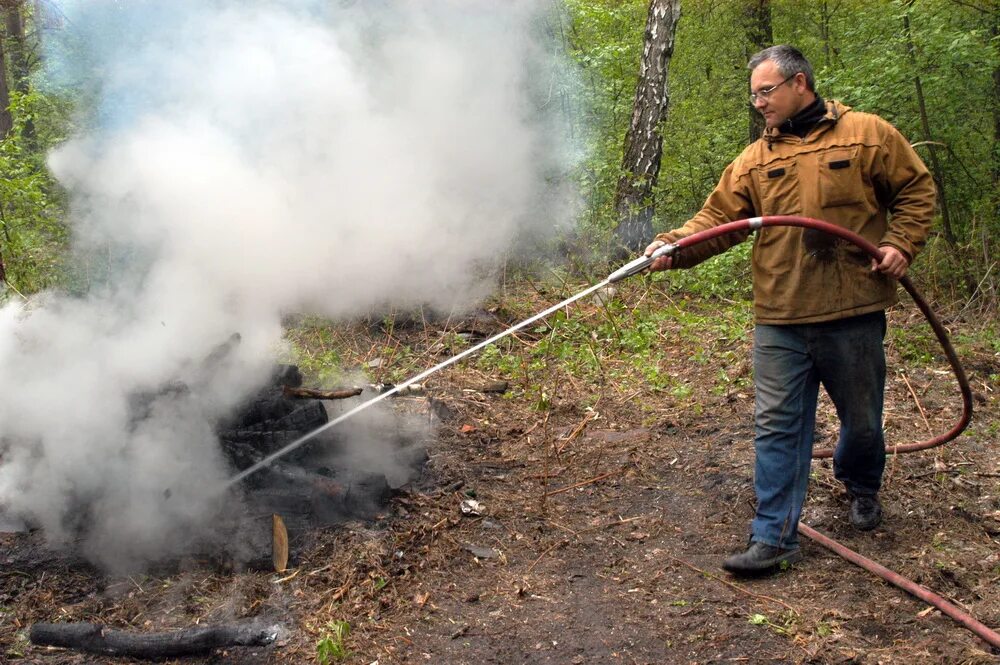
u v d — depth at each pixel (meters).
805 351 3.26
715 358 6.03
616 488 4.13
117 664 2.78
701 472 4.23
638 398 5.41
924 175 3.11
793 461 3.29
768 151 3.26
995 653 2.76
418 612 3.08
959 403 5.04
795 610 3.03
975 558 3.34
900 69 8.02
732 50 12.63
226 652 2.82
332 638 2.84
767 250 3.25
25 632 2.91
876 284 3.15
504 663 2.80
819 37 12.28
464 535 3.62
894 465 4.13
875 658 2.75
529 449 4.61
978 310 6.78
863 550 3.44
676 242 3.21
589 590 3.25
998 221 7.96
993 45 7.88
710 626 2.97
